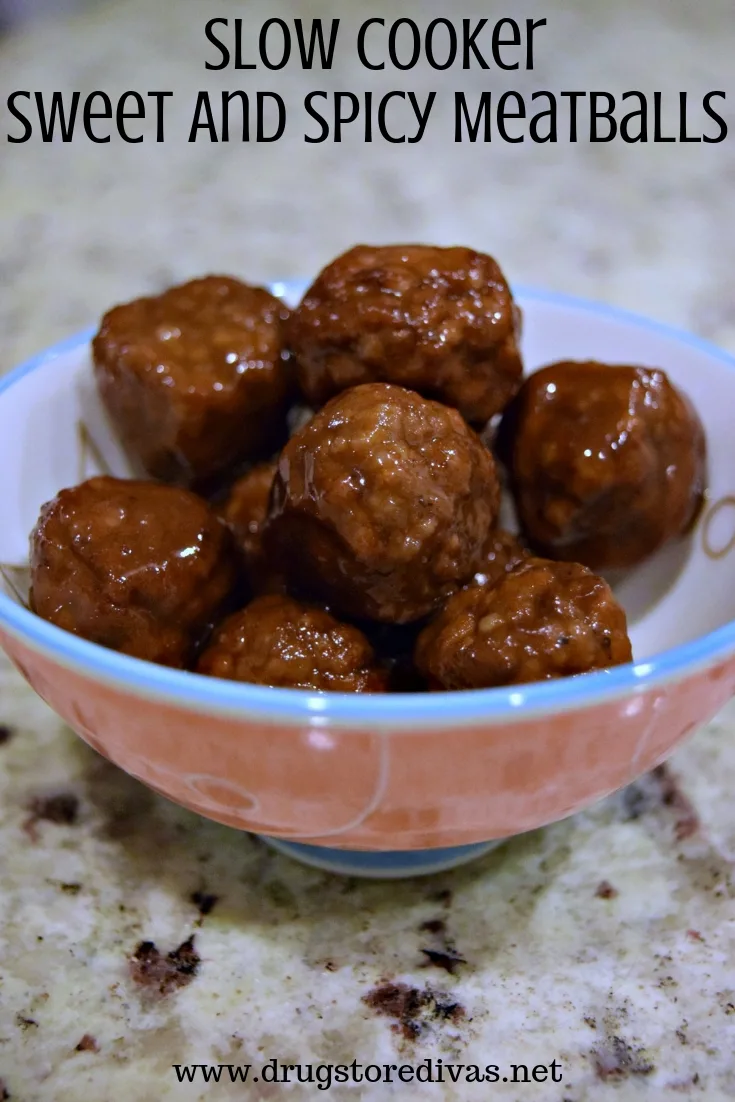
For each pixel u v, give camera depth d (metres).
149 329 0.19
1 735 0.20
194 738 0.14
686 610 0.19
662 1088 0.16
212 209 0.36
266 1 0.51
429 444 0.17
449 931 0.18
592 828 0.19
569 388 0.19
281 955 0.17
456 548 0.17
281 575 0.18
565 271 0.32
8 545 0.18
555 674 0.16
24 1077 0.16
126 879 0.18
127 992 0.17
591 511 0.18
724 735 0.20
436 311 0.18
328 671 0.17
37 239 0.34
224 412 0.19
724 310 0.30
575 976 0.17
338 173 0.38
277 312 0.20
